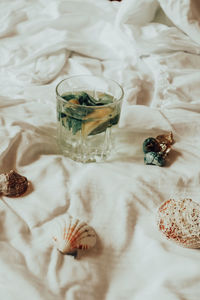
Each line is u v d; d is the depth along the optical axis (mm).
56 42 698
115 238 414
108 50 727
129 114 572
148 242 407
